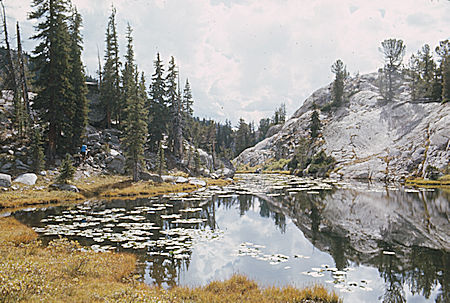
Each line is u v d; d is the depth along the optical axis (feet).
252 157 394.32
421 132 193.06
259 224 67.72
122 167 126.72
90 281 28.25
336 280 33.99
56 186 92.68
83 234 51.72
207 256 42.42
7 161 95.04
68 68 111.65
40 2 106.42
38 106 108.17
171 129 177.17
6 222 55.77
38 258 33.96
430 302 28.32
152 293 25.77
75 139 118.83
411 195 111.34
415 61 256.11
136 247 45.16
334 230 61.26
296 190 139.44
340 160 227.20
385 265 39.65
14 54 128.67
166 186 123.95
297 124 370.94
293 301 26.20
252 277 34.68
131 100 120.47
